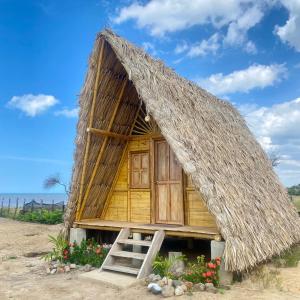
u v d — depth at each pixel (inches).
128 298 229.9
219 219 255.0
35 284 269.4
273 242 301.9
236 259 242.1
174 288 241.0
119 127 383.6
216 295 232.1
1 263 354.3
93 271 295.1
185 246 434.0
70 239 366.6
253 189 350.0
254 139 519.2
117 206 397.4
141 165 385.7
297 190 1099.9
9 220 883.4
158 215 360.8
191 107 359.6
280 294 237.1
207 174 278.8
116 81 354.9
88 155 358.0
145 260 277.4
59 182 1125.1
